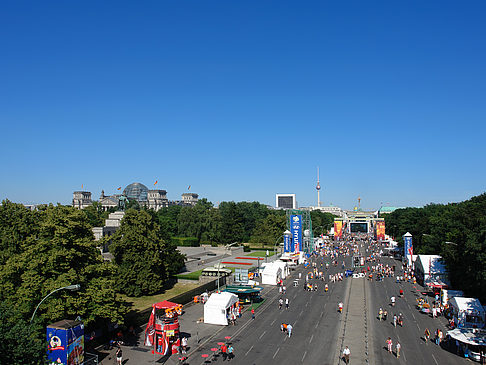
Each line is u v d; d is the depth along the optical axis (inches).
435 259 3560.5
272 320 2433.6
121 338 1966.0
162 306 1862.7
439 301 2871.6
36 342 1366.9
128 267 2861.7
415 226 5861.2
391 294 3235.7
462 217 3668.8
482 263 2309.3
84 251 1894.7
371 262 5231.3
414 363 1732.3
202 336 2100.1
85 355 1754.4
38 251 1734.7
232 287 2965.1
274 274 3661.4
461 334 1863.9
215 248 5708.7
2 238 2326.5
